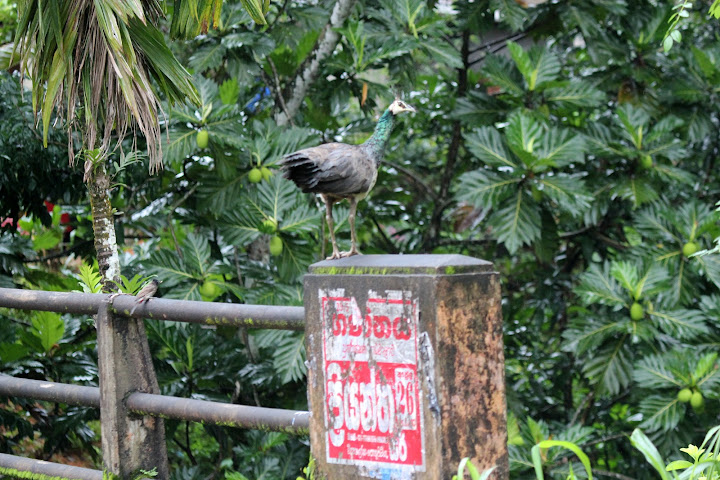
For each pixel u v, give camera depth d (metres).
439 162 12.41
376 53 8.90
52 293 5.07
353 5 9.12
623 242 10.98
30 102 8.27
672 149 9.30
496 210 8.77
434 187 12.22
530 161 8.32
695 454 4.14
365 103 9.71
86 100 5.78
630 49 10.46
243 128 8.14
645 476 9.41
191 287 7.85
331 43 9.34
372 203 11.20
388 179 11.05
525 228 8.53
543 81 9.41
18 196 8.55
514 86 9.48
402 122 11.63
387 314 3.76
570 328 8.82
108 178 6.38
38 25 5.68
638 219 9.07
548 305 10.46
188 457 8.95
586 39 10.09
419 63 12.09
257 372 8.02
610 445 10.04
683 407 7.78
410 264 3.76
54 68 5.53
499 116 9.90
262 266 8.38
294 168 4.18
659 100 10.30
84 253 9.41
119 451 4.76
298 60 9.45
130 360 4.87
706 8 12.09
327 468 3.96
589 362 8.47
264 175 8.17
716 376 7.67
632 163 9.39
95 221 6.36
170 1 9.35
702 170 11.13
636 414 9.18
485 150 8.79
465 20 10.25
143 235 10.31
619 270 8.16
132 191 8.84
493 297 3.90
